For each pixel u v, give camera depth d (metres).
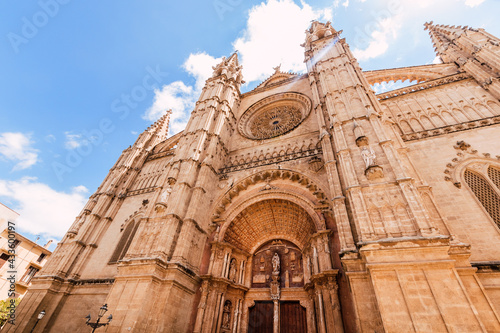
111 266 23.47
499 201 14.42
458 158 17.09
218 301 17.92
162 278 16.31
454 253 11.97
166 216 19.33
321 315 14.42
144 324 14.16
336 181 16.33
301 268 20.50
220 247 20.30
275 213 22.53
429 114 21.62
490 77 20.56
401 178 13.49
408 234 11.60
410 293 9.94
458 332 8.70
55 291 22.39
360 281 11.76
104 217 28.89
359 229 12.54
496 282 11.41
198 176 23.09
